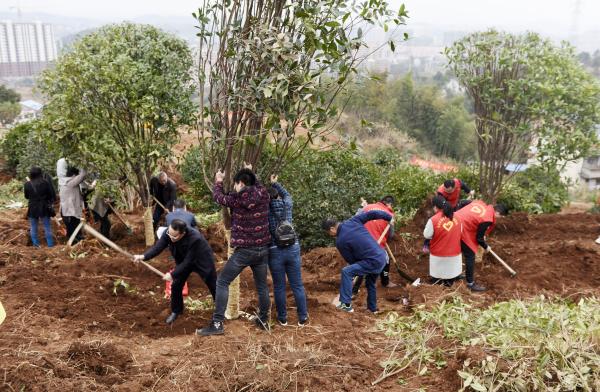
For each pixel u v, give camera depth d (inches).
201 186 521.0
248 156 229.6
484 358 184.2
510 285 320.5
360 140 1232.2
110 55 339.3
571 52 405.4
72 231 379.9
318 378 189.3
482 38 391.5
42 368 183.3
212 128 219.9
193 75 343.0
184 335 239.6
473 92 400.8
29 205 382.0
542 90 365.7
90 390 178.1
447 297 287.6
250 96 207.5
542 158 399.2
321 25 205.5
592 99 374.9
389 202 321.4
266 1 212.8
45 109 348.8
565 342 182.5
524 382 171.9
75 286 280.2
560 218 485.4
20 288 267.0
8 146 692.1
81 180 366.6
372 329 239.0
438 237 310.3
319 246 403.9
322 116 209.0
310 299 285.4
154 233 405.1
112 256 358.0
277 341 219.3
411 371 197.9
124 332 234.8
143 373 192.2
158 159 386.9
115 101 330.0
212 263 248.8
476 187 473.7
